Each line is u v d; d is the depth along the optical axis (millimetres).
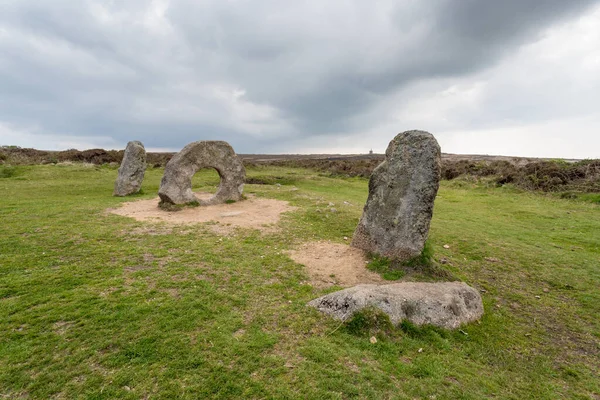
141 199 14430
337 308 4809
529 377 4059
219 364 3623
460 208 16203
